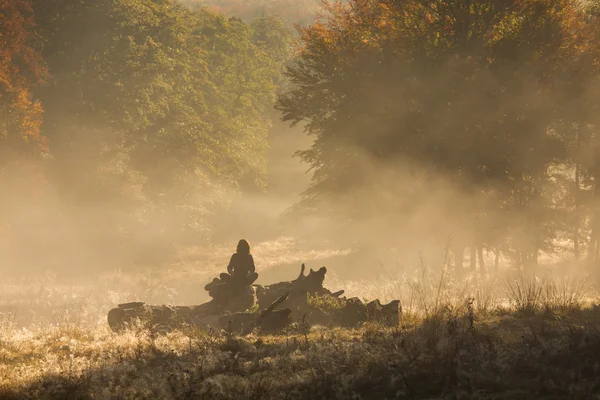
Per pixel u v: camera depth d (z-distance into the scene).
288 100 54.03
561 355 11.37
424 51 47.38
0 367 11.98
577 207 48.31
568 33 46.38
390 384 9.95
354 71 48.44
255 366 11.47
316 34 53.06
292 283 18.03
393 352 12.02
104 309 27.02
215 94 97.69
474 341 12.67
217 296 17.08
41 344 14.55
